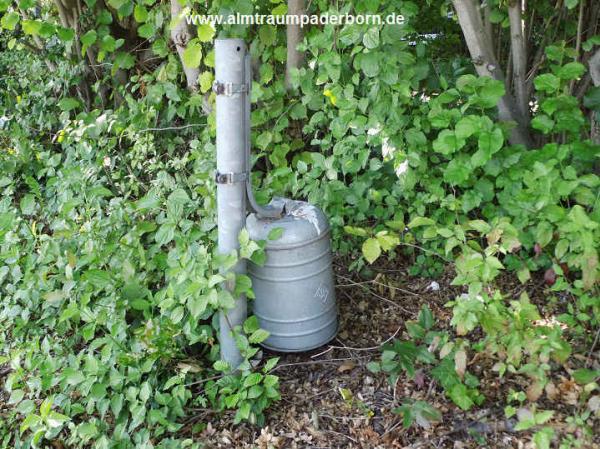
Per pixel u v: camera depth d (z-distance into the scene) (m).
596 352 2.93
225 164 2.67
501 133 3.12
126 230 3.53
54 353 3.18
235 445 2.65
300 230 2.93
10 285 3.37
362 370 3.04
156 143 4.59
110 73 5.16
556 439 2.51
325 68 3.63
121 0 4.14
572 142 3.22
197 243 3.11
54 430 2.61
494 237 2.73
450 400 2.79
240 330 2.84
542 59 3.96
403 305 3.52
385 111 3.47
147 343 2.75
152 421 2.59
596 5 3.76
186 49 3.79
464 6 3.39
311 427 2.72
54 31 4.36
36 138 5.30
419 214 3.51
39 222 4.33
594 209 2.92
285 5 3.88
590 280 2.65
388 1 3.48
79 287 3.16
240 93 2.60
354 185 3.71
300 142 4.23
